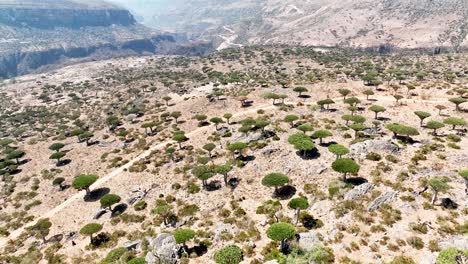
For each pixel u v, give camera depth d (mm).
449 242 38625
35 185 89125
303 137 70375
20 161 109125
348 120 81812
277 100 118250
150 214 62094
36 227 64500
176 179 73750
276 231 41531
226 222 52844
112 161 95500
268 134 82938
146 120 129000
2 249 62938
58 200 80375
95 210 70250
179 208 61156
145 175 80188
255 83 165750
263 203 56031
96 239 56969
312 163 64812
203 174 65500
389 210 46375
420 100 100688
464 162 56594
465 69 159250
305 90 117250
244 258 43000
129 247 51438
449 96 101938
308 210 50938
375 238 41844
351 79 145125
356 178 56125
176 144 96750
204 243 47656
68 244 59031
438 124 69938
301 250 40938
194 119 116812
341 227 44719
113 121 134500
